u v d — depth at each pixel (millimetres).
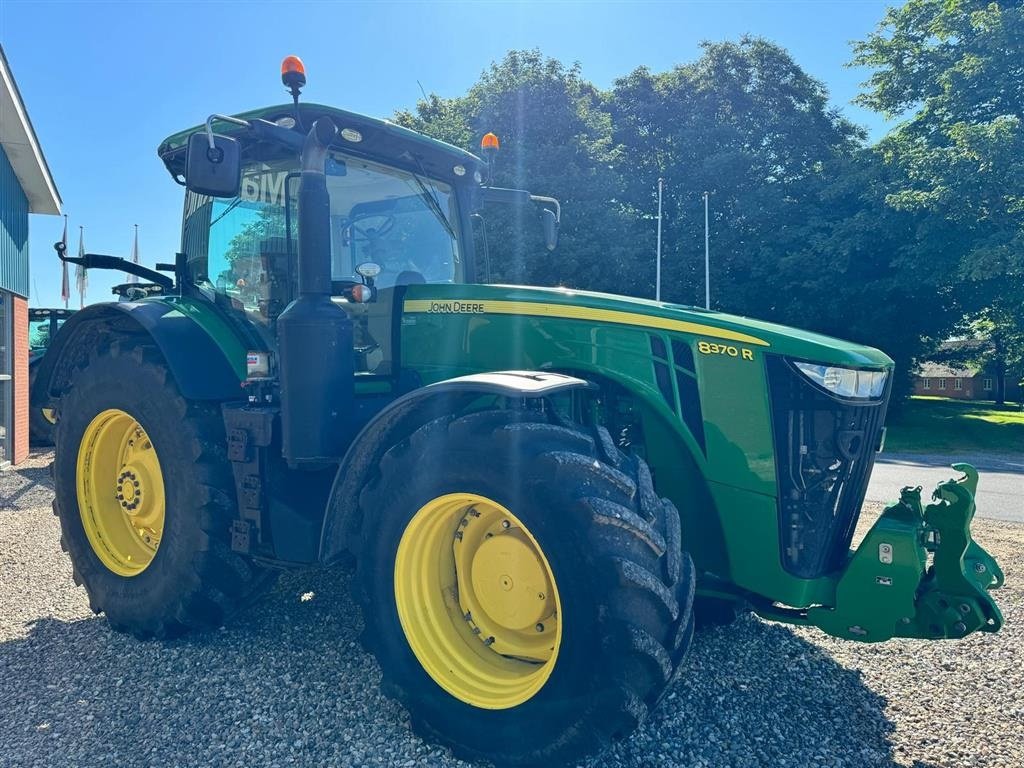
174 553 3496
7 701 3008
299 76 3117
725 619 3650
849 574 2693
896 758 2584
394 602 2721
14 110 9289
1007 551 5430
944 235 16578
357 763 2541
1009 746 2670
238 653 3453
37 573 4816
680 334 2959
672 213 22391
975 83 16969
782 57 23359
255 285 3809
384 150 3736
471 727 2527
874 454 2945
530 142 20016
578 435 2545
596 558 2307
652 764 2523
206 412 3596
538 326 3209
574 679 2330
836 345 2805
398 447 2770
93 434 3998
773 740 2691
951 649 3537
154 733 2744
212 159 2873
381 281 3768
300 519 3121
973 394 51125
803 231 19516
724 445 2857
